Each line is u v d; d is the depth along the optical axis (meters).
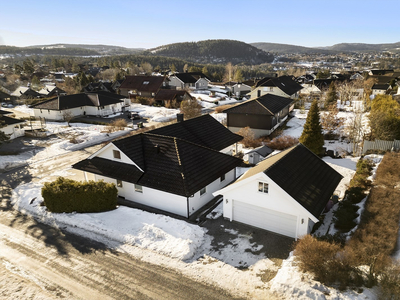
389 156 23.98
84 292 12.52
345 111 49.28
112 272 13.73
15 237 16.97
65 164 29.98
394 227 14.25
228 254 14.86
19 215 19.62
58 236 16.91
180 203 18.91
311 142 28.25
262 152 28.36
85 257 14.91
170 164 20.11
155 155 21.19
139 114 57.00
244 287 12.48
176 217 19.02
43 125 47.00
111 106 57.12
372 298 10.73
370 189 19.89
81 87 89.50
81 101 55.31
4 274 13.83
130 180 20.05
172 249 15.10
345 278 11.55
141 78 78.81
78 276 13.54
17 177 26.72
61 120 51.47
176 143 21.28
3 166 29.03
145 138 22.80
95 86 87.94
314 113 27.97
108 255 15.00
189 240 15.59
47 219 18.80
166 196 19.42
